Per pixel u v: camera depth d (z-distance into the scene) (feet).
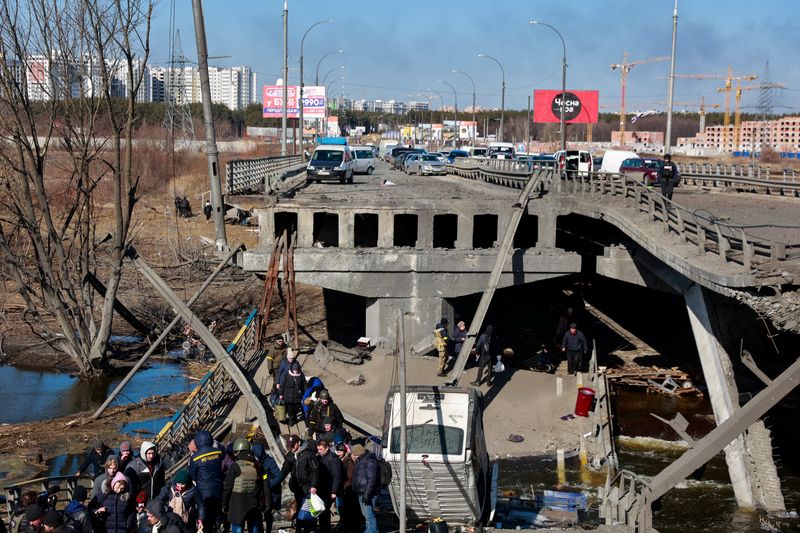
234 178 104.22
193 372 88.79
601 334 109.70
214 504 39.65
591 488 59.93
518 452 66.33
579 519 52.26
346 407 73.20
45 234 127.34
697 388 87.40
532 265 93.81
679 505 59.00
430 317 93.30
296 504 42.88
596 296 128.16
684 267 62.18
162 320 102.83
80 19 91.04
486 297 84.07
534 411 74.59
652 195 79.30
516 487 59.82
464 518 46.29
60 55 91.61
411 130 571.28
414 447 45.34
